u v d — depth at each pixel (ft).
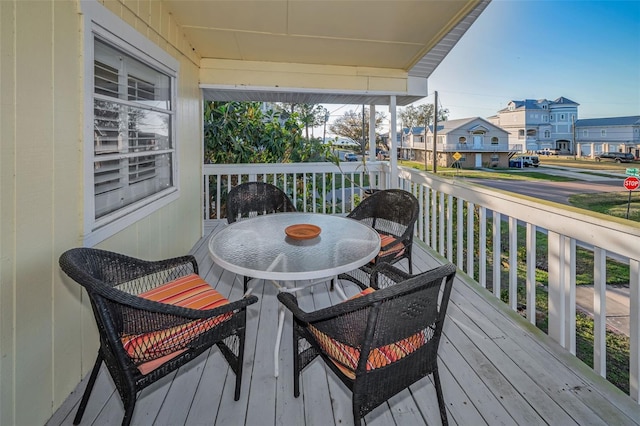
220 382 5.71
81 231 5.81
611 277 17.49
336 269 5.49
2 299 4.17
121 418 4.93
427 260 11.78
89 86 5.97
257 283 9.78
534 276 7.36
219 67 13.92
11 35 4.29
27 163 4.58
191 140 12.82
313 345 4.85
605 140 112.06
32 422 4.64
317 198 22.34
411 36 11.74
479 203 9.30
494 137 94.53
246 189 11.80
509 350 6.54
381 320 3.98
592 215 5.81
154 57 8.89
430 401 5.30
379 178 17.78
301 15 10.25
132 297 3.95
